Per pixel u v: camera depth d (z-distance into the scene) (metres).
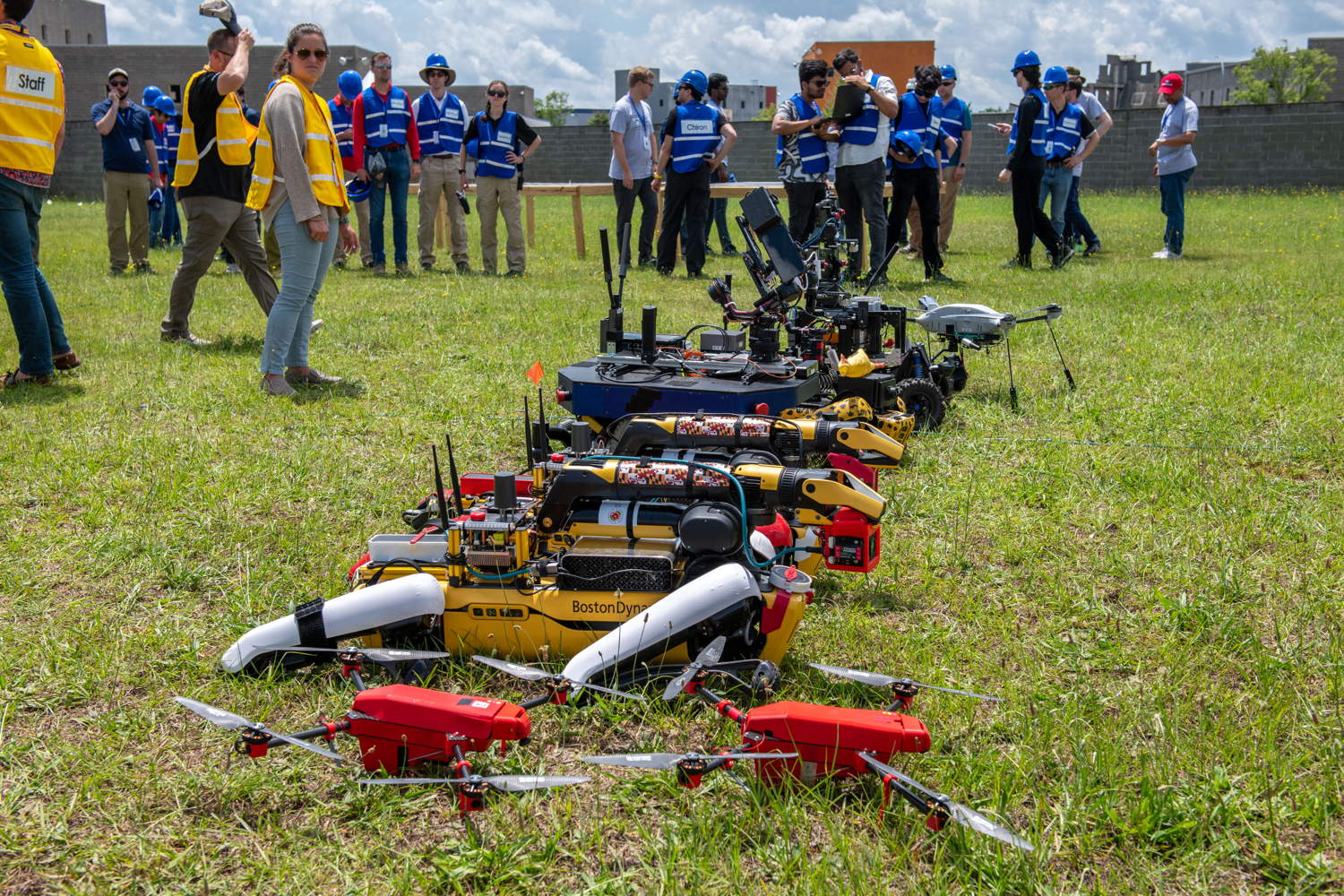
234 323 8.85
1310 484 4.85
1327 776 2.60
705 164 11.75
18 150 6.16
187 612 3.63
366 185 12.48
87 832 2.47
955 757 2.67
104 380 6.70
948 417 6.05
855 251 6.32
